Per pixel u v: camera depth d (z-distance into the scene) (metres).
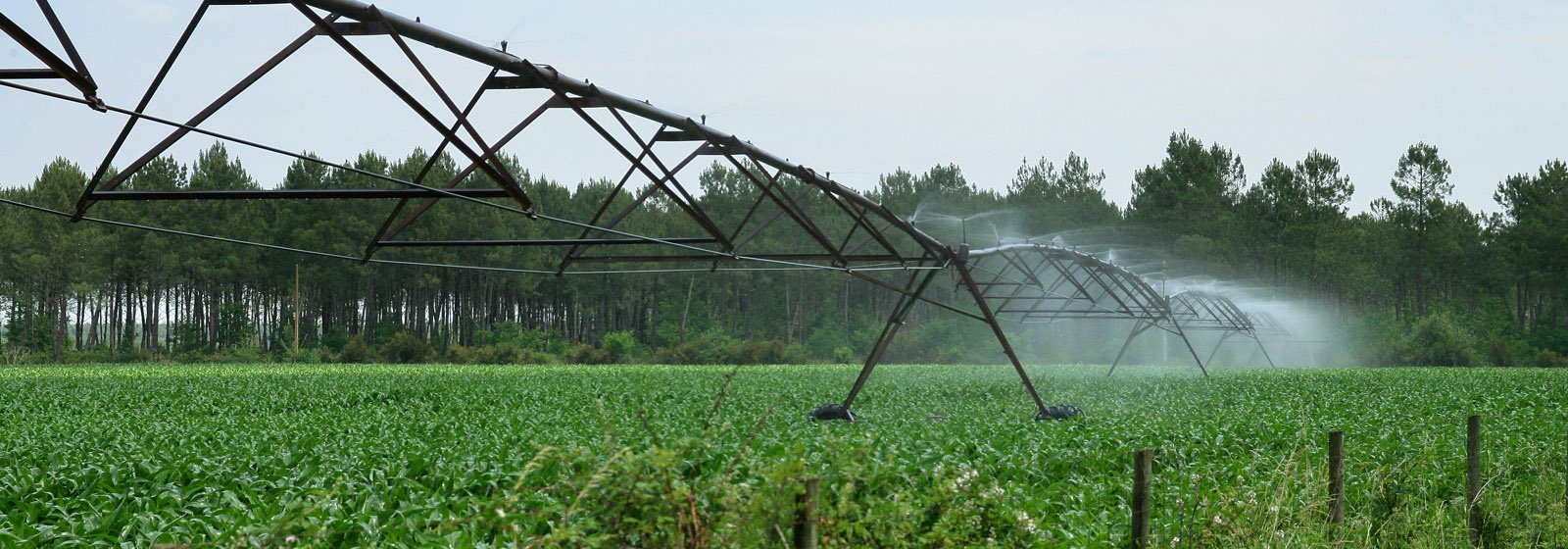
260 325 106.56
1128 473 13.09
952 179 103.81
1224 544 8.08
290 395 33.09
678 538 4.63
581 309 106.31
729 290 106.94
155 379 43.69
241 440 17.30
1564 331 83.81
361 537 8.95
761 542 4.55
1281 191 92.50
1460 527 9.46
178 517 9.67
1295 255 89.62
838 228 97.81
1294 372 53.19
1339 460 8.97
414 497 10.71
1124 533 9.72
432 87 9.78
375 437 18.84
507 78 11.08
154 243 84.88
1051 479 13.38
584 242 13.64
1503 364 76.88
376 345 89.31
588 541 4.45
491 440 16.17
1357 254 96.19
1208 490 10.66
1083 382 38.75
